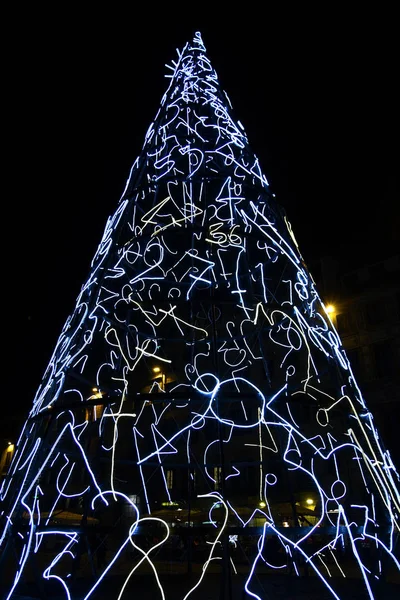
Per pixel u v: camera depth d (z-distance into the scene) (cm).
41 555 1348
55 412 421
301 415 2078
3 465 3616
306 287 556
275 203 611
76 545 517
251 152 676
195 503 1650
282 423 484
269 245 628
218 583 590
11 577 736
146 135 678
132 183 620
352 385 498
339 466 1877
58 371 477
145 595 511
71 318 523
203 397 393
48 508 1312
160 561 1198
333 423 1844
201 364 1889
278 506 1520
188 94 715
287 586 560
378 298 2525
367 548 1040
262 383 2200
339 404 458
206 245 652
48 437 415
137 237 563
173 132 685
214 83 741
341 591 530
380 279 2572
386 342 2417
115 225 562
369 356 2430
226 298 567
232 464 718
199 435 2334
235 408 2336
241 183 572
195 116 699
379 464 446
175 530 399
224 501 362
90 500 433
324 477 1897
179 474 2245
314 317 550
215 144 685
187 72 737
